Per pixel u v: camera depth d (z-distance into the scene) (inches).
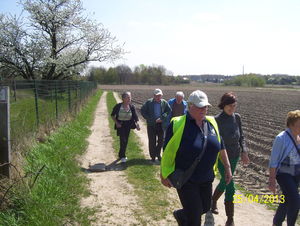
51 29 764.0
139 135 361.4
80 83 609.6
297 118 118.2
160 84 4362.7
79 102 534.9
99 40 826.8
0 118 137.5
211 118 115.6
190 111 106.7
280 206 123.4
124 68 4301.2
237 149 132.3
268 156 282.2
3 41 658.2
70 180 177.8
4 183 132.8
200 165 103.7
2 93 137.9
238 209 157.2
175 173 100.9
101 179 192.4
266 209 159.8
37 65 741.3
